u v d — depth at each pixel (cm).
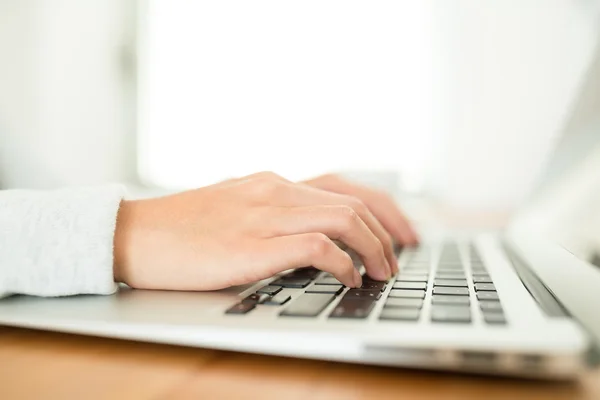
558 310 31
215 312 33
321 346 27
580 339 25
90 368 29
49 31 136
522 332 26
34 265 39
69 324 33
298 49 150
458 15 137
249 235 42
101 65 154
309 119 151
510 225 92
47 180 133
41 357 31
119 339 34
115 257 42
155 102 163
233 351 32
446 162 142
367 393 25
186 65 160
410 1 141
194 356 31
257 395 26
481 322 28
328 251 40
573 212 58
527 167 135
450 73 139
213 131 159
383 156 147
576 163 63
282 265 40
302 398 25
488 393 25
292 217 43
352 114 148
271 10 152
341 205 45
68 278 39
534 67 132
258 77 154
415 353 26
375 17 144
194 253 41
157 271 41
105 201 43
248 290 41
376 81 145
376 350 26
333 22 147
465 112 139
